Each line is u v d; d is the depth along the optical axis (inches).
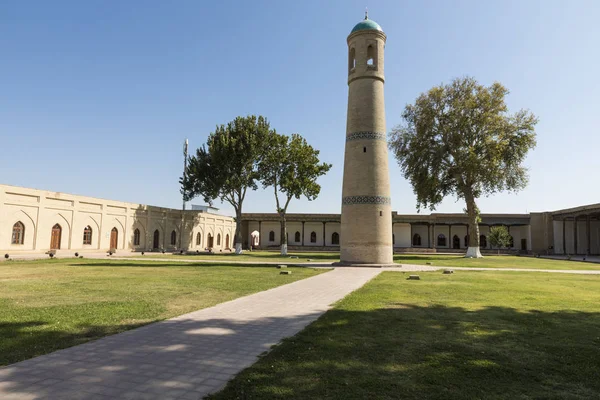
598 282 621.3
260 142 1480.1
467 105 1245.7
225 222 2313.0
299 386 172.7
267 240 2241.6
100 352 221.5
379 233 915.4
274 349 228.2
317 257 1326.3
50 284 522.0
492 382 181.0
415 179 1371.8
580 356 221.0
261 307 366.0
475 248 1373.0
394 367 198.8
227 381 179.0
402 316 328.5
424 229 2134.6
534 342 249.4
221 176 1488.7
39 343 237.9
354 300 408.5
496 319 320.5
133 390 167.8
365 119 944.3
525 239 2071.9
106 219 1464.1
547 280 647.8
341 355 217.3
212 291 467.8
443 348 233.5
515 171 1326.3
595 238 2001.7
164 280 577.3
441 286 542.0
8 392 164.2
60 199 1280.8
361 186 927.0
